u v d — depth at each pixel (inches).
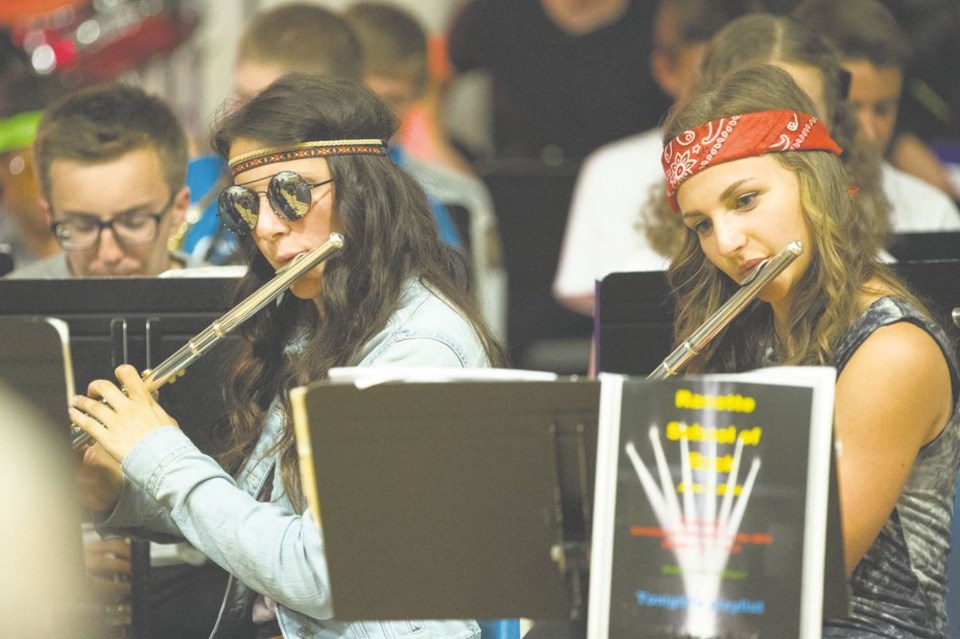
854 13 526.0
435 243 369.1
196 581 418.3
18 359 322.0
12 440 326.6
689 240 356.5
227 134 355.9
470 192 671.8
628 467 276.4
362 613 285.7
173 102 766.5
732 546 272.7
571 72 762.2
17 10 693.3
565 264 637.3
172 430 342.6
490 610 288.0
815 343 324.5
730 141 323.3
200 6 767.7
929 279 376.2
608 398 276.8
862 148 453.4
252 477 366.3
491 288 685.3
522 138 767.7
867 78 524.1
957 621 359.3
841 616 281.7
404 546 284.2
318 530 328.5
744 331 352.8
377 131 359.6
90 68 697.6
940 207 567.2
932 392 315.3
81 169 452.4
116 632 393.7
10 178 596.1
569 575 286.4
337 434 278.7
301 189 345.7
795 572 270.7
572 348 703.1
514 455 281.9
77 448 356.5
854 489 311.3
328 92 356.5
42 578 335.3
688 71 607.8
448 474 281.9
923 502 324.5
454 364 350.0
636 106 763.4
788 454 271.3
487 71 766.5
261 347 378.9
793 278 326.0
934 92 686.5
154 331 383.2
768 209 323.3
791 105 330.0
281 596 331.3
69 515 330.6
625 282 382.9
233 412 375.6
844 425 315.3
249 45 586.9
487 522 284.5
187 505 335.3
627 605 275.4
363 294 353.4
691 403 275.1
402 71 654.5
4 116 683.4
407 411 278.1
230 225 354.6
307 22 587.5
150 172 458.0
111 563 393.7
